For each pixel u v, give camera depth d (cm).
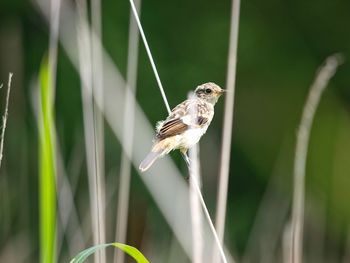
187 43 1756
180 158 1580
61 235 1013
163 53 1733
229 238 1672
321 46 1866
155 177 1096
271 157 1800
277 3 1856
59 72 1639
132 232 1488
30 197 1534
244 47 1809
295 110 1820
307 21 1866
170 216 1072
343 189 1803
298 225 881
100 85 991
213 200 1545
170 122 946
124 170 985
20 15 1702
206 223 1380
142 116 1134
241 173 1780
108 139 1555
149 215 1481
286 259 965
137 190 1531
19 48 1553
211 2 1800
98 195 859
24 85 1667
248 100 1814
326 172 1816
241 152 1792
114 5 1733
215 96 1052
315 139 1825
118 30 1722
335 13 1878
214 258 867
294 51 1848
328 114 1833
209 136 1662
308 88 1833
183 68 1733
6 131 1520
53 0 952
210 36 1775
